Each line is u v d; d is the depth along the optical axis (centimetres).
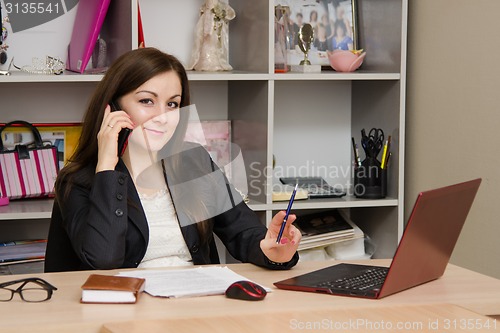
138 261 207
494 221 256
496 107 254
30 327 141
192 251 213
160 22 310
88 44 274
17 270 278
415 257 168
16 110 302
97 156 213
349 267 191
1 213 268
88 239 193
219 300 160
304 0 318
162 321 142
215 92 324
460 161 274
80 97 308
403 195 305
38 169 292
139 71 205
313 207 296
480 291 170
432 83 290
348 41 323
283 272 191
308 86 331
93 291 157
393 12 301
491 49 256
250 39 302
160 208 212
